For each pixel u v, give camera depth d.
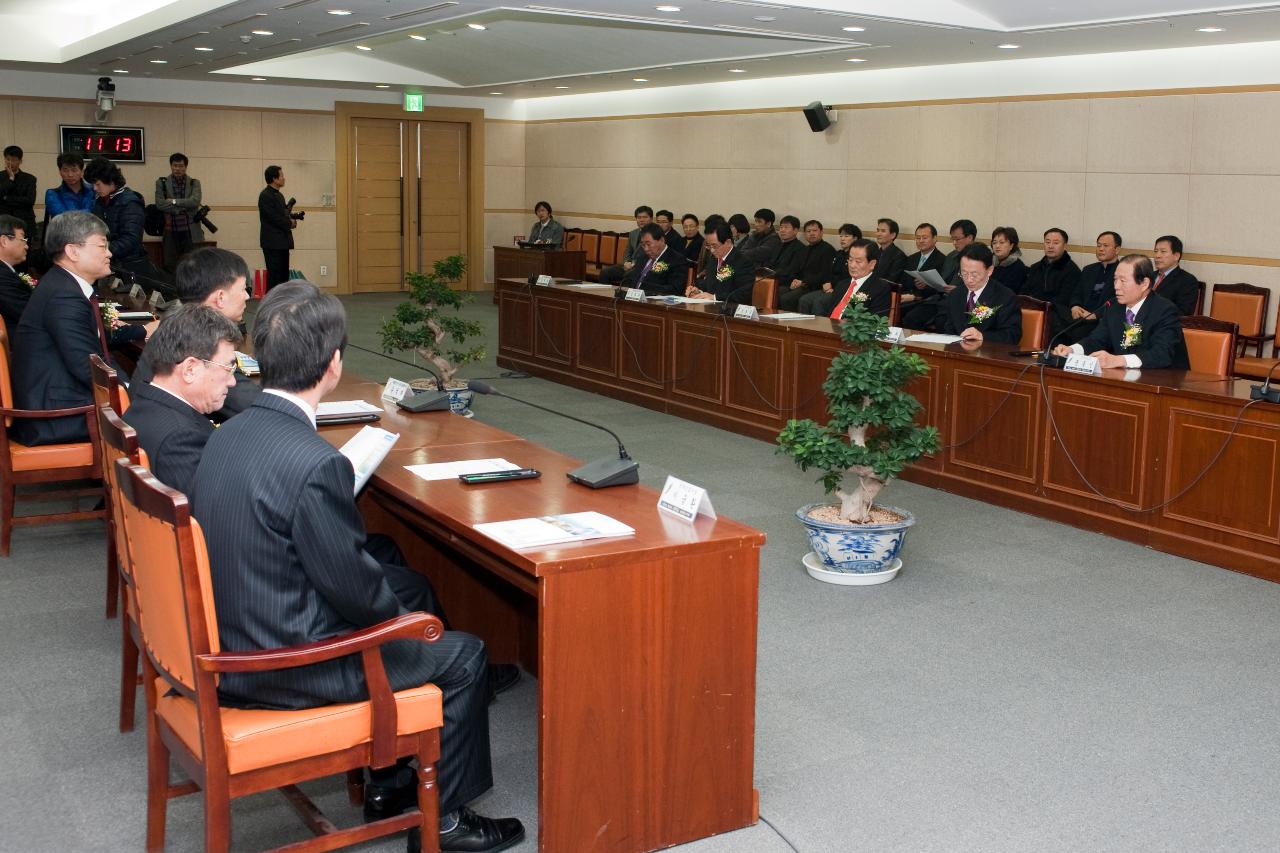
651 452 7.18
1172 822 2.99
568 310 9.54
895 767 3.26
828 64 10.84
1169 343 5.77
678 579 2.69
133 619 2.80
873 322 4.68
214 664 2.25
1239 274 8.69
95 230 4.85
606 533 2.73
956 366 6.24
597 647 2.61
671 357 8.40
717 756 2.83
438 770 2.69
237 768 2.32
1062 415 5.69
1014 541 5.46
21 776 3.13
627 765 2.70
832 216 12.07
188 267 4.03
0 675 3.78
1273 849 2.87
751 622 2.81
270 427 2.43
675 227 14.29
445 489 3.16
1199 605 4.62
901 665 4.00
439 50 13.48
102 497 5.47
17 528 5.38
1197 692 3.80
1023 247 10.19
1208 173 8.80
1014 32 8.14
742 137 13.12
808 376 7.19
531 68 13.16
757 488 6.34
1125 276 5.90
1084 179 9.65
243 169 15.39
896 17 7.59
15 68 13.52
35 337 4.84
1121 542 5.45
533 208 17.06
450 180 16.81
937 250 10.22
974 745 3.41
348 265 16.27
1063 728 3.53
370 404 4.32
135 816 2.94
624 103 14.91
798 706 3.66
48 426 4.86
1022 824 2.96
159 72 13.66
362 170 16.22
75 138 14.19
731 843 2.83
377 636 2.38
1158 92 9.06
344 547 2.37
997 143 10.30
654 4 7.11
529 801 3.03
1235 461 4.97
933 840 2.88
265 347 2.46
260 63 13.72
